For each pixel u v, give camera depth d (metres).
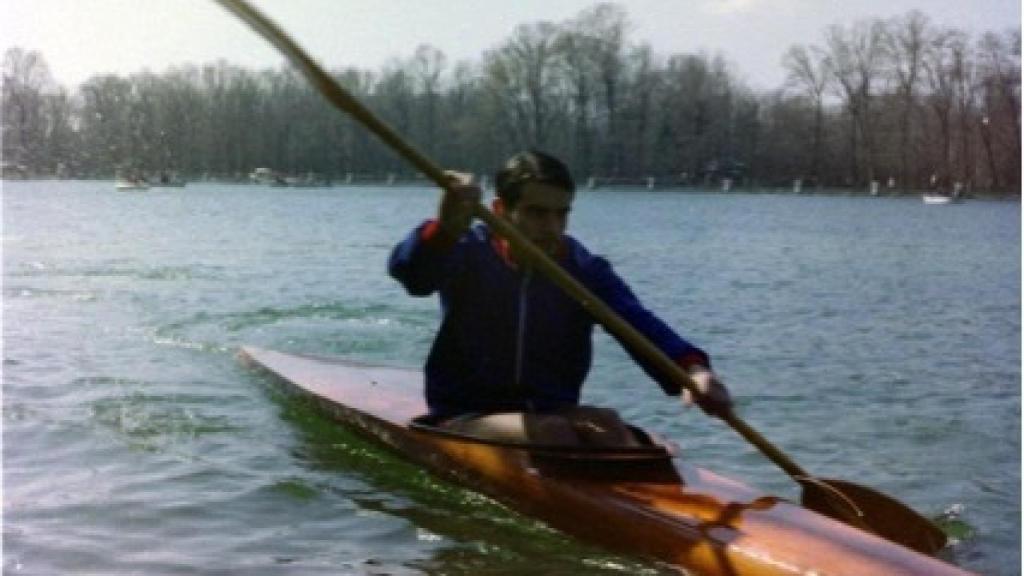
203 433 6.47
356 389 6.86
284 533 4.82
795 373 9.65
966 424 7.63
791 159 86.25
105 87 87.38
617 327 4.73
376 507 5.16
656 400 8.16
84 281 15.61
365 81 92.31
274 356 8.14
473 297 5.09
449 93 90.44
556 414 4.99
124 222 35.25
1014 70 68.00
